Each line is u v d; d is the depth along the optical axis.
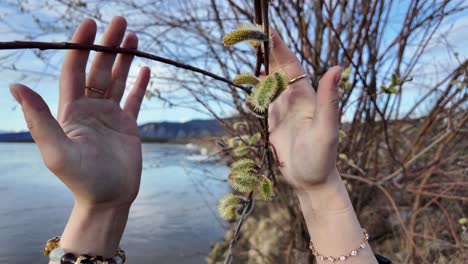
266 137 0.31
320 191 0.28
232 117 0.87
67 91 0.29
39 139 0.25
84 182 0.27
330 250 0.27
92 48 0.25
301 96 0.30
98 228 0.28
